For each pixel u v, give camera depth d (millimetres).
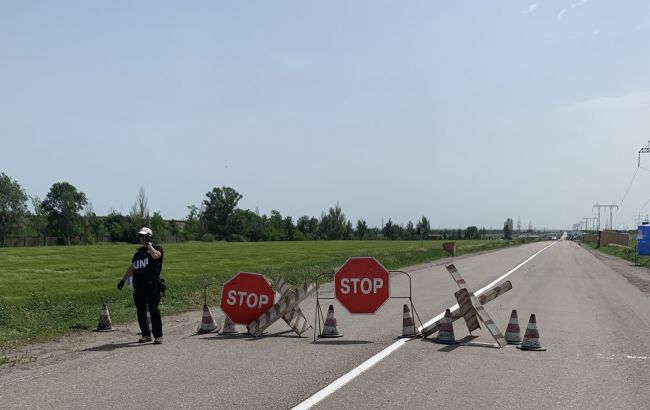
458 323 13344
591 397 7047
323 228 139625
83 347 10547
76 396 6988
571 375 8180
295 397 6891
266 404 6594
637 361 9156
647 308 16141
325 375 8039
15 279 28516
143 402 6699
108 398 6883
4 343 11250
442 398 6926
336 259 42781
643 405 6723
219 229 127062
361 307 12016
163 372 8258
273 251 61969
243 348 10195
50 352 10203
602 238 91375
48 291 22656
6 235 98375
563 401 6863
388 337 11297
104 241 103938
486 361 9078
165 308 16656
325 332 11391
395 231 146625
